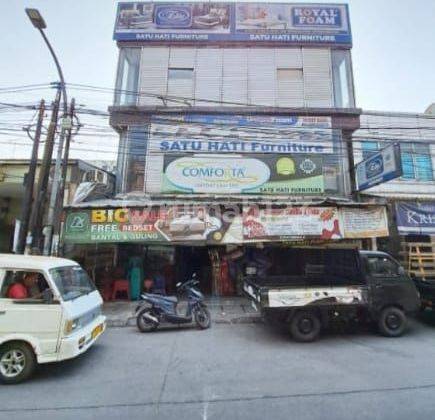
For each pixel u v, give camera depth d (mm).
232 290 11898
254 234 9766
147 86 13148
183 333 7578
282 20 13688
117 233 9641
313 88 13172
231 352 6180
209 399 4219
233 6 13820
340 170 12398
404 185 13477
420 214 11508
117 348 6449
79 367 5418
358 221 9914
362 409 3910
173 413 3863
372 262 7652
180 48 13539
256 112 12547
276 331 7750
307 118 12594
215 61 13438
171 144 12344
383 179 10289
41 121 9922
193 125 12445
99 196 11555
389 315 7340
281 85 13266
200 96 13125
